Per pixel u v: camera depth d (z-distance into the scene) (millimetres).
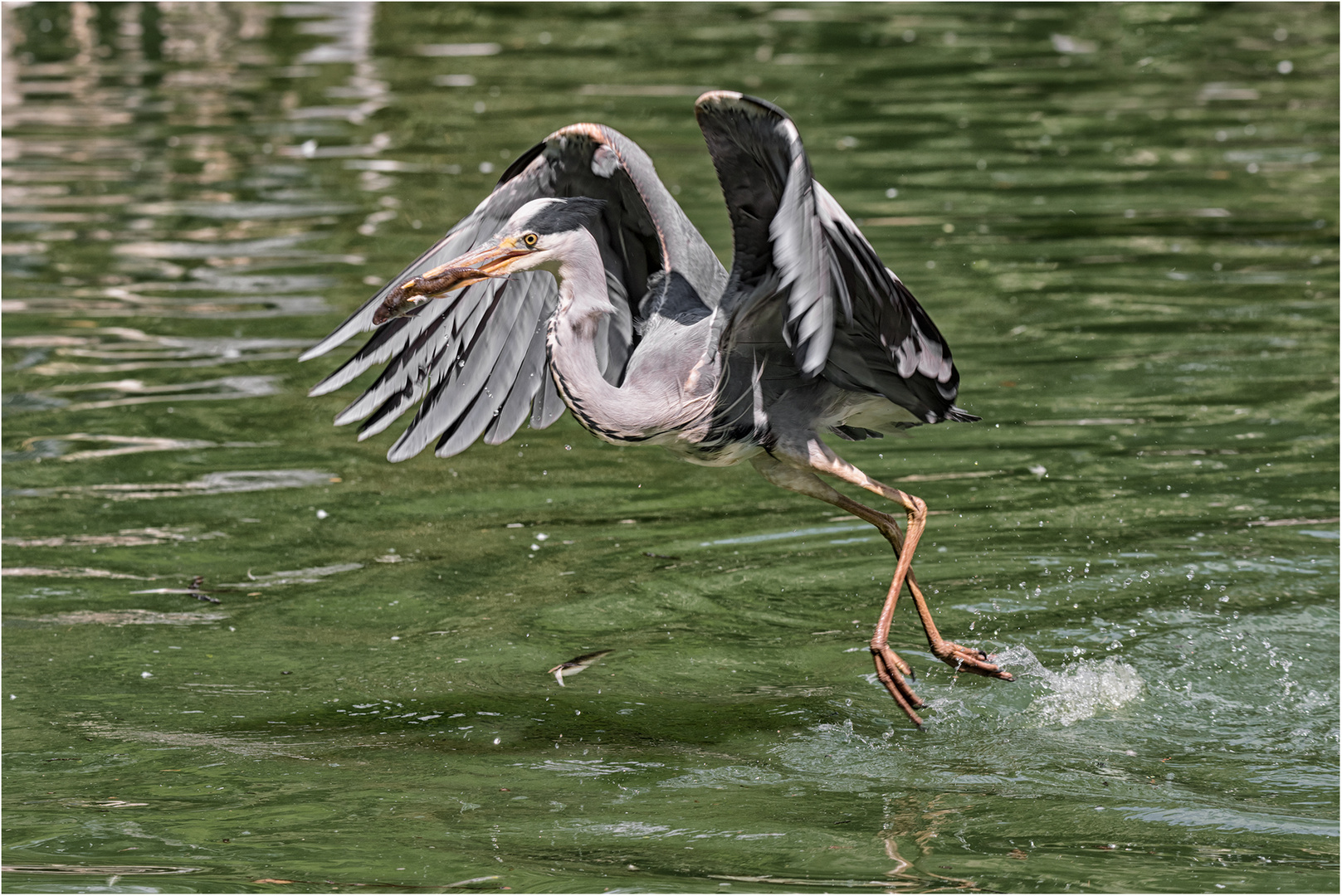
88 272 18328
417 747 9094
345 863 7531
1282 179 21547
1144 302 16875
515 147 23266
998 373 15031
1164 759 8820
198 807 8289
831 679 10000
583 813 8164
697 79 27984
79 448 13805
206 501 12836
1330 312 16453
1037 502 12422
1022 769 8719
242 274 18062
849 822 8000
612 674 10055
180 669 10172
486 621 10844
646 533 12312
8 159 23531
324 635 10648
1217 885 7207
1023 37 32344
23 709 9602
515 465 13969
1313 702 9484
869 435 10320
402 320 9984
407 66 30016
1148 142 23672
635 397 9219
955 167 22297
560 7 36750
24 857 7637
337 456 13859
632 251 9867
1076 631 10391
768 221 8547
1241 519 11953
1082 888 7160
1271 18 33781
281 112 26484
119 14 36156
